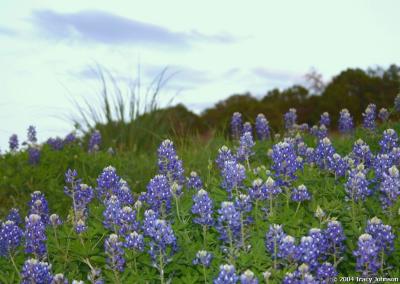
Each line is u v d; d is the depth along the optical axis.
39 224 1.57
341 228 1.48
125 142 3.69
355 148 2.03
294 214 1.64
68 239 1.58
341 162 1.88
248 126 2.88
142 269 1.48
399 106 2.80
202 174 2.65
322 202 1.71
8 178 2.80
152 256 1.41
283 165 1.76
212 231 1.64
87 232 1.59
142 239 1.46
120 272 1.46
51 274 1.42
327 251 1.49
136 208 1.79
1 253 1.59
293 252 1.33
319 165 2.06
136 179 2.89
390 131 2.11
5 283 1.46
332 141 2.72
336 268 1.50
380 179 1.82
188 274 1.37
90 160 3.00
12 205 2.68
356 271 1.45
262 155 2.62
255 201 1.69
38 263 1.39
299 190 1.69
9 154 3.19
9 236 1.58
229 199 1.71
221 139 3.03
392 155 1.87
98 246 1.61
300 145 2.31
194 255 1.47
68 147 3.21
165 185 1.70
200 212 1.52
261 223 1.57
